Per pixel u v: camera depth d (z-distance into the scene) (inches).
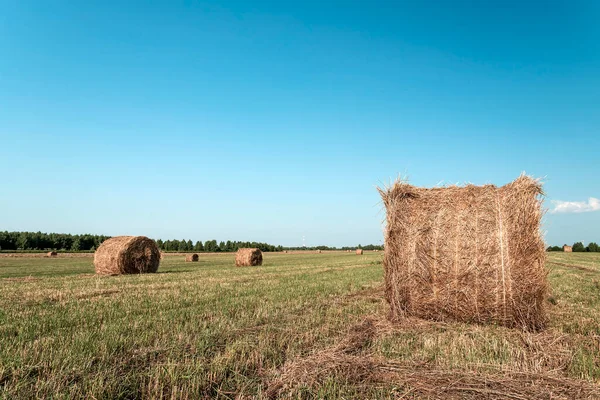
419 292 327.9
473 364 206.5
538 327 295.6
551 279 663.1
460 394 173.2
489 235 310.7
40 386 168.9
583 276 725.9
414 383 183.6
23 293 462.9
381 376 191.8
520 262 301.0
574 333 284.2
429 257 325.7
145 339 244.1
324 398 167.3
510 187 315.6
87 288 514.9
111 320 307.0
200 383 177.0
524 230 303.7
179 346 232.2
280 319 320.2
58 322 294.0
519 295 298.5
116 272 806.5
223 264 1408.7
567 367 209.0
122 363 200.5
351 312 360.8
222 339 251.1
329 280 651.5
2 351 216.4
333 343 251.9
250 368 202.8
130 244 824.9
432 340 255.3
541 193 306.0
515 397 169.0
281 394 170.9
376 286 565.9
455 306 315.3
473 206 321.4
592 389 175.3
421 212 336.2
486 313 307.4
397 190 346.6
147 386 176.1
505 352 227.3
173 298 426.3
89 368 191.5
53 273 927.7
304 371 193.2
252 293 477.7
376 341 256.7
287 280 647.1
